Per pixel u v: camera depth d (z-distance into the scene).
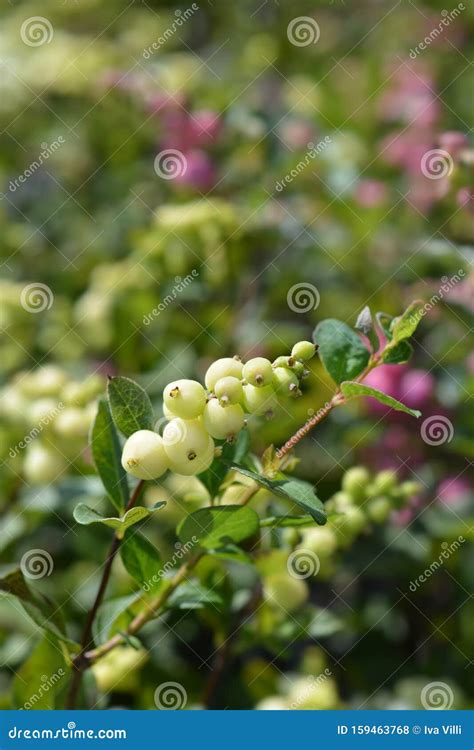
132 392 0.35
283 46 0.75
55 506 0.47
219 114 0.65
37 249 0.66
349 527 0.44
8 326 0.57
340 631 0.52
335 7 0.80
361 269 0.61
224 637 0.44
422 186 0.59
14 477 0.49
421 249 0.56
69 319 0.58
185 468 0.33
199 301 0.58
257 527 0.36
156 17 0.79
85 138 0.69
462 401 0.55
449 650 0.52
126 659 0.42
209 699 0.46
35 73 0.68
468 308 0.55
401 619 0.53
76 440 0.47
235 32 0.80
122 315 0.57
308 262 0.61
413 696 0.50
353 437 0.54
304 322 0.61
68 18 0.79
